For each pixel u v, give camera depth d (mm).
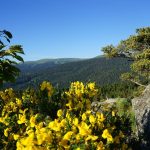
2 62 3527
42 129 5547
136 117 12242
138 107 12648
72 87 9133
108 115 7551
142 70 30297
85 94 8875
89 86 9016
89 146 5672
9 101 9516
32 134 5418
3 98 9570
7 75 3533
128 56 33625
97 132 6121
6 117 7672
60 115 6449
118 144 6438
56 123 5773
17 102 8906
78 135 5664
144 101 12742
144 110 12102
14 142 7480
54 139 5566
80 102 8445
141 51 32719
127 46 32438
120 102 17000
